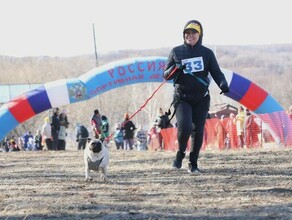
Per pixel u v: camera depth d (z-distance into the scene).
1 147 36.91
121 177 11.81
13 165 16.30
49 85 24.77
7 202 8.77
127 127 27.11
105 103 71.62
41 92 24.56
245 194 9.09
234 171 12.12
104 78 25.22
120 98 72.69
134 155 17.92
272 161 14.17
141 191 9.67
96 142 11.06
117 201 8.69
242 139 22.47
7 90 39.62
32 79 81.12
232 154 16.36
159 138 24.03
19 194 9.58
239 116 22.56
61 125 26.98
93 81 25.17
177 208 8.00
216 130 22.55
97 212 7.78
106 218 7.38
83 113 67.69
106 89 25.36
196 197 8.92
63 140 27.11
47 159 18.33
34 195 9.45
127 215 7.54
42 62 86.88
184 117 11.25
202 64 11.17
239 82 24.34
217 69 11.28
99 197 9.11
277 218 7.16
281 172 11.90
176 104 11.34
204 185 10.17
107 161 11.29
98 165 11.14
